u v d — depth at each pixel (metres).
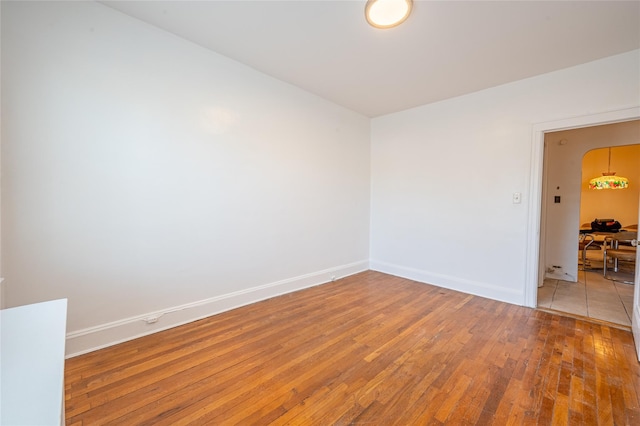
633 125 3.70
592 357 2.09
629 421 1.49
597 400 1.64
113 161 2.19
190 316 2.66
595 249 6.51
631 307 3.09
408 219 4.18
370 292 3.56
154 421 1.48
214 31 2.37
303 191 3.63
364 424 1.48
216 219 2.81
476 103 3.45
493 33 2.28
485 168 3.39
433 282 3.90
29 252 1.89
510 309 3.03
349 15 2.11
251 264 3.12
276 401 1.64
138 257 2.34
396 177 4.32
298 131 3.52
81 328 2.10
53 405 0.64
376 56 2.69
